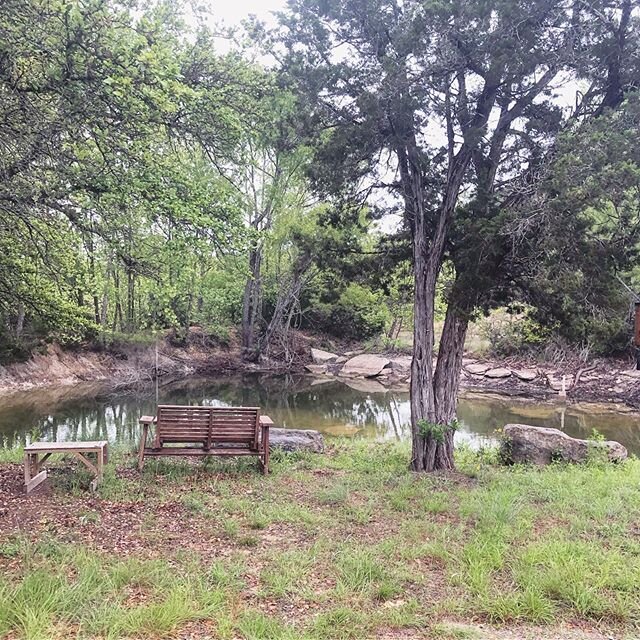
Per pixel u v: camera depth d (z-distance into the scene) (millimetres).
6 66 6562
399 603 3875
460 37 7535
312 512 5934
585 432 15766
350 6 8680
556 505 6332
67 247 8766
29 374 20547
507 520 5637
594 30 7422
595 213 7902
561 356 24672
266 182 23047
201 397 21109
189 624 3467
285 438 10070
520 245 7492
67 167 6934
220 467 7797
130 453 8695
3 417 15461
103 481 6527
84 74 6496
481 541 4918
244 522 5508
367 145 8602
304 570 4344
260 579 4152
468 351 28484
